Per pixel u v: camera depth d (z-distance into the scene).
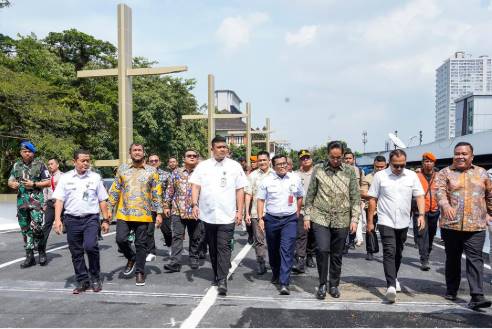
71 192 5.50
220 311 4.78
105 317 4.57
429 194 7.28
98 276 5.65
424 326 4.35
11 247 9.32
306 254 7.45
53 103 22.58
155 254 8.02
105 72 15.67
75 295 5.41
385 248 5.35
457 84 132.12
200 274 6.63
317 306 5.00
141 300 5.20
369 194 5.58
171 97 37.09
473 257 4.98
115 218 6.07
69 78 29.16
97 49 33.22
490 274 6.74
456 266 5.27
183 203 6.80
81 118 27.53
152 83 38.00
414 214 7.42
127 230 5.97
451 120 131.38
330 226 5.39
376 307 4.98
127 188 5.93
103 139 30.94
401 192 5.38
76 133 28.61
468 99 55.25
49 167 7.98
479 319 4.58
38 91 21.48
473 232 5.01
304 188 7.50
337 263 5.41
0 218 14.39
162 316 4.60
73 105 28.41
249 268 7.23
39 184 7.08
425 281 6.34
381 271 6.99
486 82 130.50
